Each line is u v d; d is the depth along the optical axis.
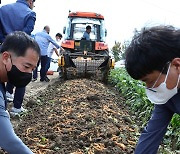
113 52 25.77
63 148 4.89
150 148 2.89
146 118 7.38
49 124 6.07
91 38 15.22
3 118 2.41
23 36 2.47
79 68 12.91
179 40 2.16
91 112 7.02
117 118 6.96
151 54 2.14
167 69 2.22
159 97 2.46
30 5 6.67
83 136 5.34
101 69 13.09
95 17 15.12
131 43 2.24
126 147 5.11
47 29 12.78
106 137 5.45
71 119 6.39
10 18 6.36
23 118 6.85
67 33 15.16
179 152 5.50
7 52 2.45
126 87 10.96
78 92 9.73
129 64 2.22
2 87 2.57
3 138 2.38
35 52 2.47
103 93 10.20
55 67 20.22
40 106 8.12
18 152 2.39
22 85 2.59
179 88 2.43
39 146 4.95
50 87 12.00
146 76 2.27
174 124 6.11
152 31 2.19
